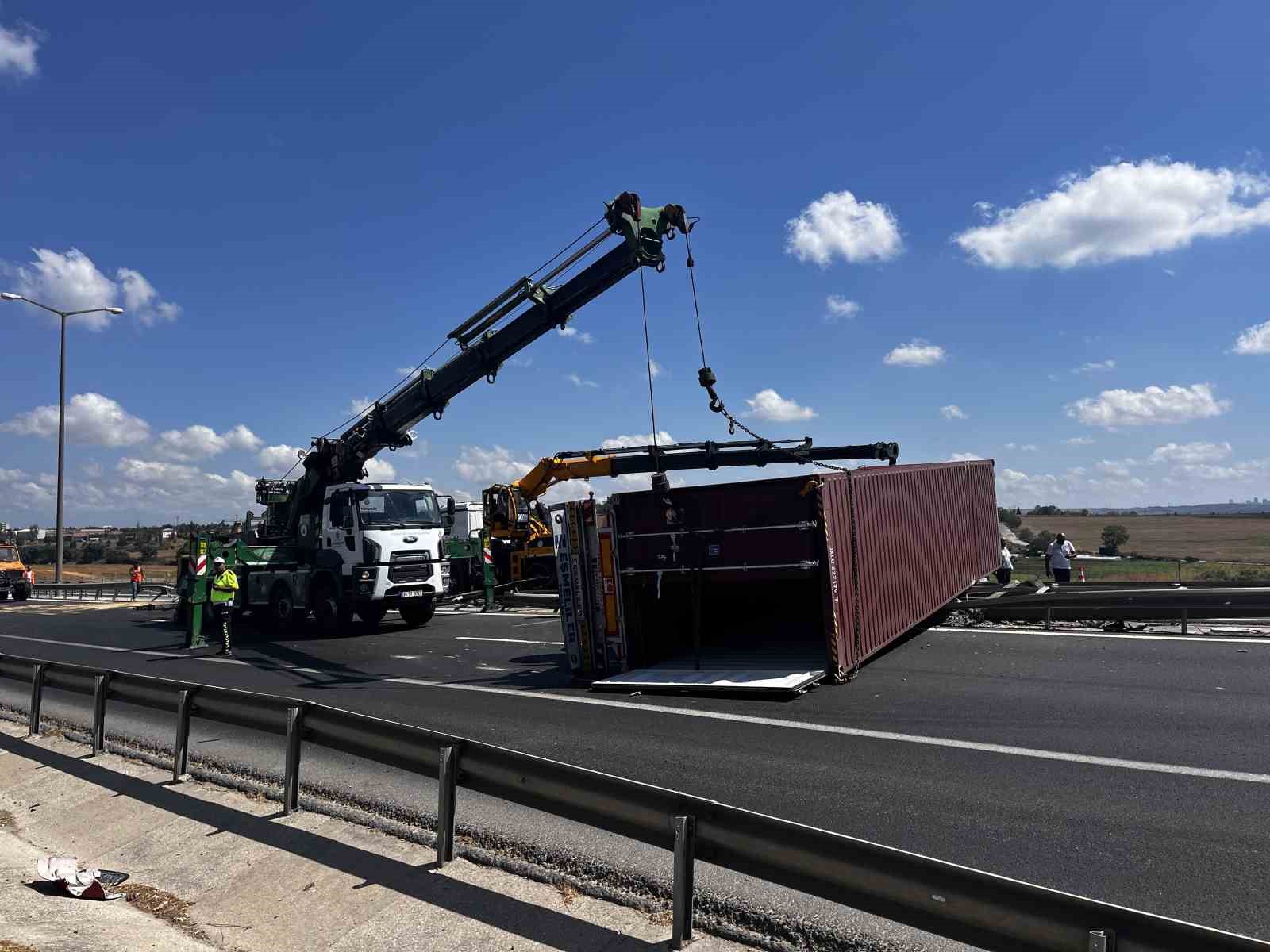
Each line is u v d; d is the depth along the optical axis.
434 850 5.61
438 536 19.06
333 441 19.38
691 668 11.69
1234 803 5.86
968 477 17.67
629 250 12.54
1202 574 20.39
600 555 12.14
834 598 10.54
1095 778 6.49
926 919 3.44
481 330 15.15
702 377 13.09
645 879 5.02
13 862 5.73
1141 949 2.88
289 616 19.62
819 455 16.56
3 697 12.30
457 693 11.43
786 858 3.88
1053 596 15.15
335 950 4.46
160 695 8.05
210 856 5.84
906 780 6.64
